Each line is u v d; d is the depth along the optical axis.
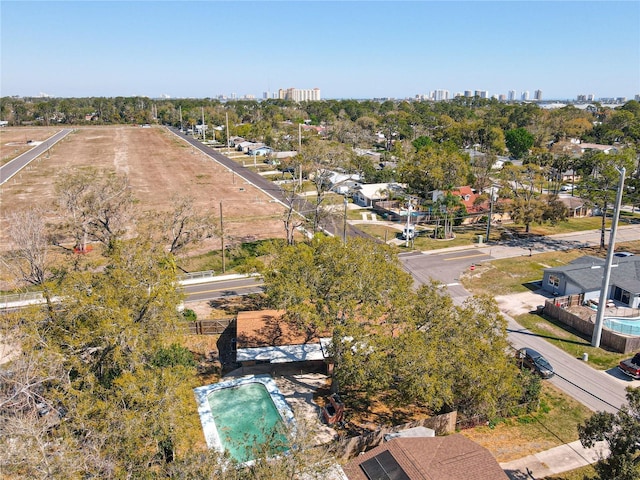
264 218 80.94
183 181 109.81
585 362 39.50
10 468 18.50
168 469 22.00
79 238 56.75
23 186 97.69
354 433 30.61
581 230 77.44
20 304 44.41
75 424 22.20
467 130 158.88
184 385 25.16
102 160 134.62
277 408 32.44
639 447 21.58
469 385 27.98
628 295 49.31
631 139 157.12
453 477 22.25
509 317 47.28
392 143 173.00
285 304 31.34
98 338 27.02
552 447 29.69
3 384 24.31
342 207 83.00
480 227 79.62
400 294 30.72
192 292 52.31
